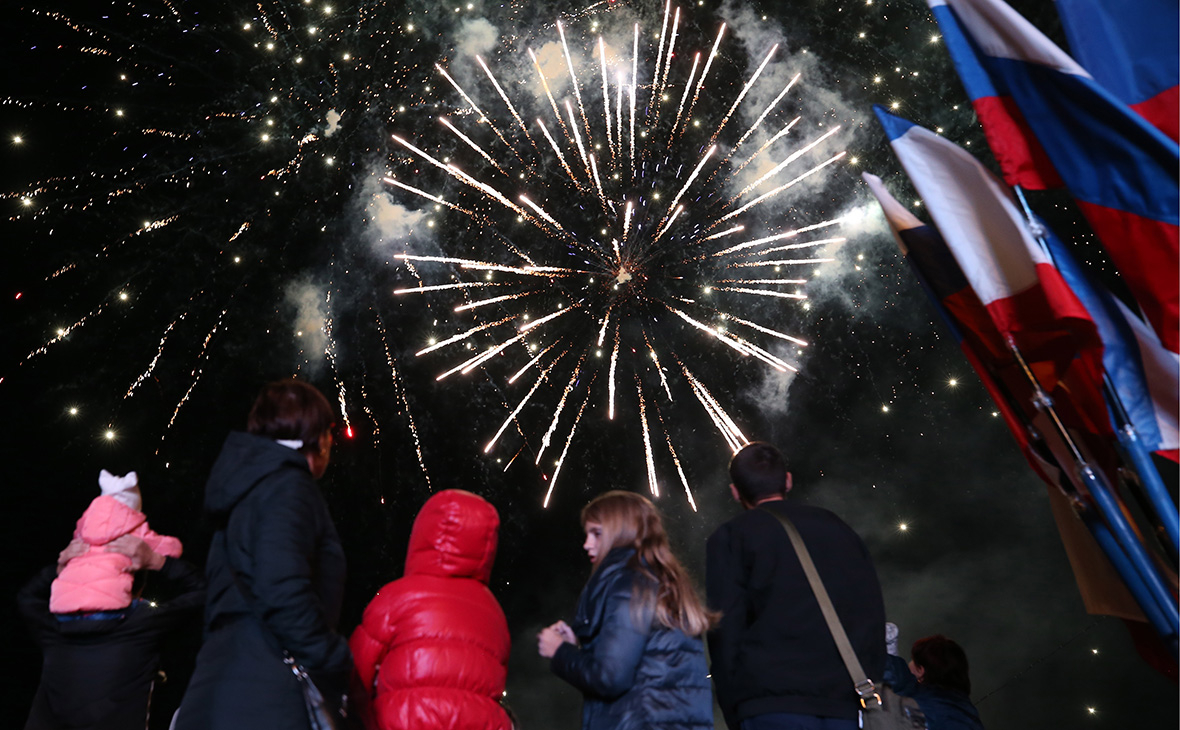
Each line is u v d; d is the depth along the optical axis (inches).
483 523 102.0
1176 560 72.6
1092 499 76.6
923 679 148.6
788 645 97.3
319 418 95.7
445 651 94.2
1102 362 75.9
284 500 85.6
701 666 100.6
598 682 95.9
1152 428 76.7
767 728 94.3
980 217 78.9
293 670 83.3
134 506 120.1
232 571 85.4
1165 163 69.5
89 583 111.1
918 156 80.4
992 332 86.9
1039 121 75.2
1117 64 75.9
